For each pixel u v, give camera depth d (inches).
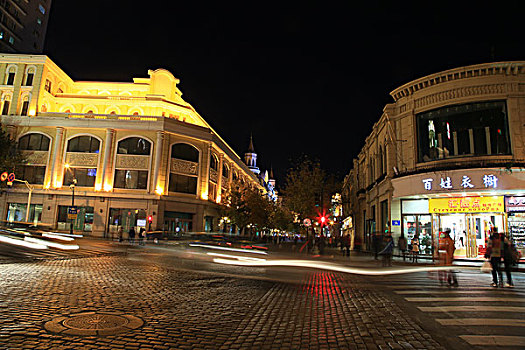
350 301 330.6
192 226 1710.1
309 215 1610.5
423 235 1015.0
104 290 333.7
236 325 239.1
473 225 948.0
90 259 608.7
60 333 196.7
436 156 984.3
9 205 1573.6
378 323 248.7
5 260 501.7
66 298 287.6
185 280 432.8
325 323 248.7
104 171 1576.0
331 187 1668.3
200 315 261.7
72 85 1923.0
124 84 1916.8
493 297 350.3
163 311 266.2
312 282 463.2
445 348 194.7
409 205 1043.9
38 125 1606.8
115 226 1555.1
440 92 988.6
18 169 1577.3
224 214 1941.4
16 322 212.2
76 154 1605.6
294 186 1659.7
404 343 203.5
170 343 192.9
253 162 4488.2
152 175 1594.5
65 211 1566.2
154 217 1549.0
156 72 1903.3
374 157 1389.0
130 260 635.5
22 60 1685.5
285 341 206.7
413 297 351.9
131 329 213.3
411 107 1053.8
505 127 901.8
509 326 239.5
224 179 2127.2
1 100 1673.2
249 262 700.0
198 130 1749.5
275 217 2506.2
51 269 451.8
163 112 1824.6
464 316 269.3
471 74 938.7
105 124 1609.3
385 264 718.5
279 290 389.7
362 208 1638.8
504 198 904.3
